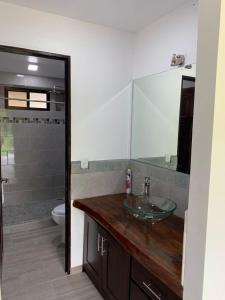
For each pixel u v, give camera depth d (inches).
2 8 75.1
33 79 157.4
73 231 94.3
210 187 34.7
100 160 96.3
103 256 80.4
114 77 95.5
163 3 73.7
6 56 115.2
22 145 159.6
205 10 34.0
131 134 101.4
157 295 53.7
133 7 76.5
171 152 81.2
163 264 50.9
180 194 77.5
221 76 33.2
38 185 167.9
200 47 35.0
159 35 84.6
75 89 88.5
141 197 88.5
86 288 87.2
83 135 92.0
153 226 69.8
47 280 90.7
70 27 85.3
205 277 36.3
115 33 93.7
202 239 36.0
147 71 91.4
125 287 67.4
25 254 107.7
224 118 34.3
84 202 89.6
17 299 80.4
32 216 148.3
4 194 156.9
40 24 80.6
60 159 174.1
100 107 94.0
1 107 150.3
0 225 80.4
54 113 168.2
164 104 83.9
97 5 75.6
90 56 89.8
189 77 72.7
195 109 36.4
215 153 34.3
